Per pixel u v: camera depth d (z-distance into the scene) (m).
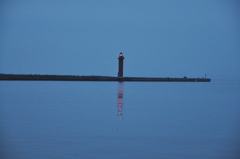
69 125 40.94
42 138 32.94
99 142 31.56
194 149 29.16
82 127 39.56
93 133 35.91
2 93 102.06
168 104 72.00
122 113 54.00
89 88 143.75
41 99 80.88
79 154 27.34
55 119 46.16
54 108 60.53
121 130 37.75
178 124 42.53
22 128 38.44
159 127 40.00
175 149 29.16
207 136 34.62
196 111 58.06
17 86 149.62
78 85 176.38
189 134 35.72
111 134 35.38
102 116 49.94
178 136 34.62
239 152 28.19
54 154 27.20
